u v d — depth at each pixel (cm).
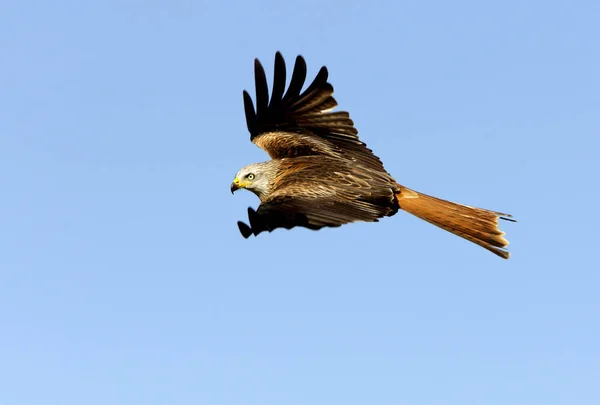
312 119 1531
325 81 1501
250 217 1225
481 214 1435
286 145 1521
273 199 1328
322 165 1436
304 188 1362
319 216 1295
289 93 1529
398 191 1448
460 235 1423
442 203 1444
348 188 1387
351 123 1504
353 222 1299
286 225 1278
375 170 1449
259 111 1559
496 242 1411
